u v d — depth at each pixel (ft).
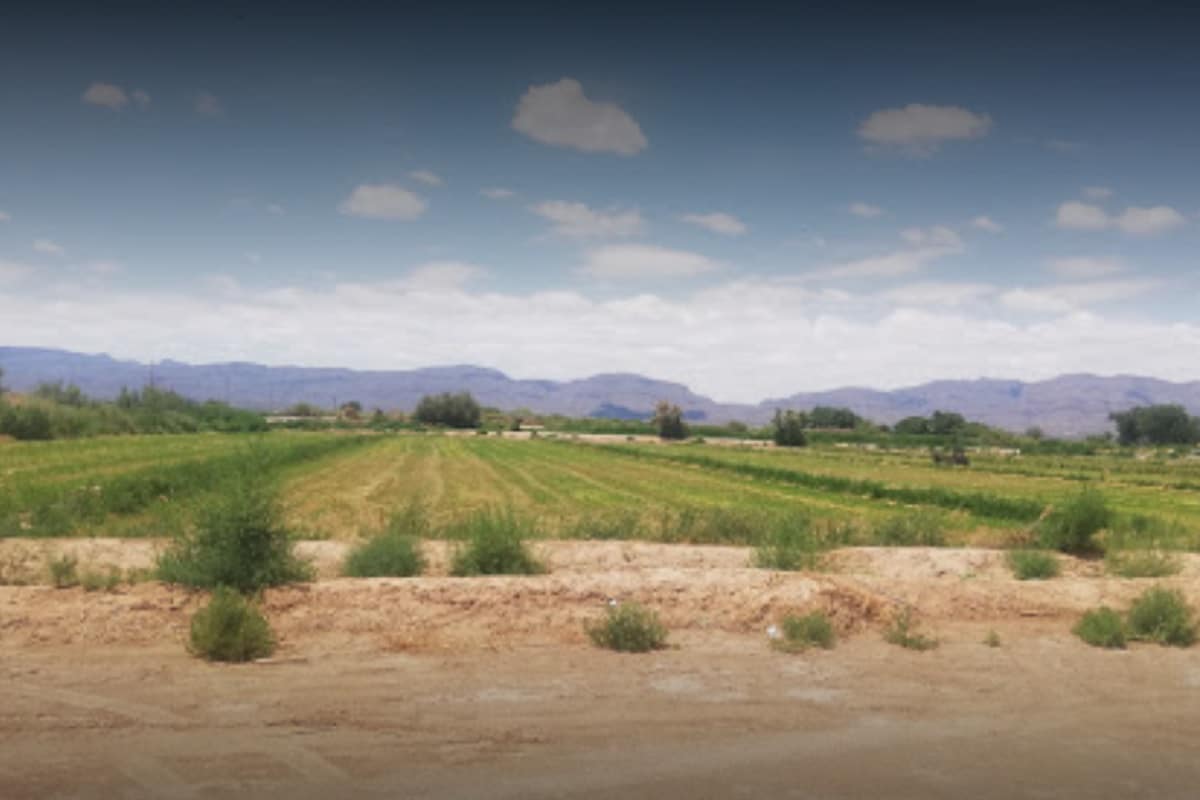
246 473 49.55
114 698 28.66
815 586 42.47
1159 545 69.05
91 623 35.91
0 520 70.90
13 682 29.86
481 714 28.25
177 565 41.60
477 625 37.99
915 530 75.00
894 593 44.24
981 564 59.21
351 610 38.47
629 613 37.11
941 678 33.83
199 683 30.40
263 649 33.91
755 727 27.89
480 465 218.59
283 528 43.06
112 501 89.66
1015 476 219.41
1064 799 23.12
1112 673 35.04
